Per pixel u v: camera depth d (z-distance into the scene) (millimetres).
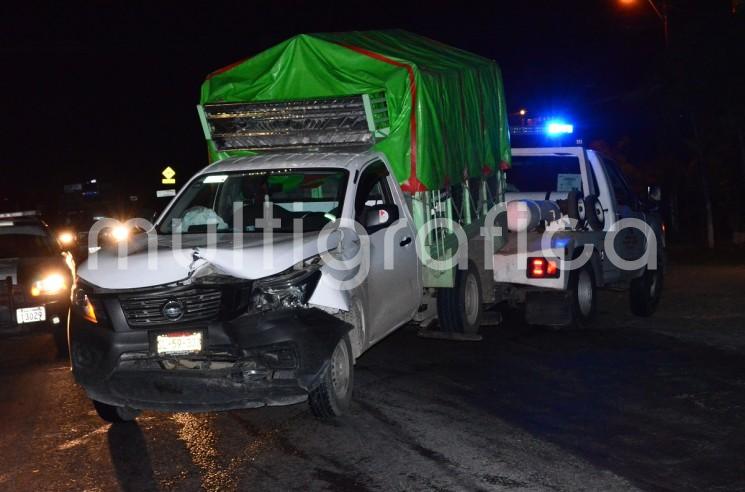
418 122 8500
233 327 6414
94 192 30141
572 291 10711
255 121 9070
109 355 6484
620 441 6543
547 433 6746
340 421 7109
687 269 19406
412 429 6879
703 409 7383
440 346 10109
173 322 6441
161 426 7160
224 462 6230
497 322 10945
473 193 10445
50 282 10344
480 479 5773
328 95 8594
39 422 7379
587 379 8469
